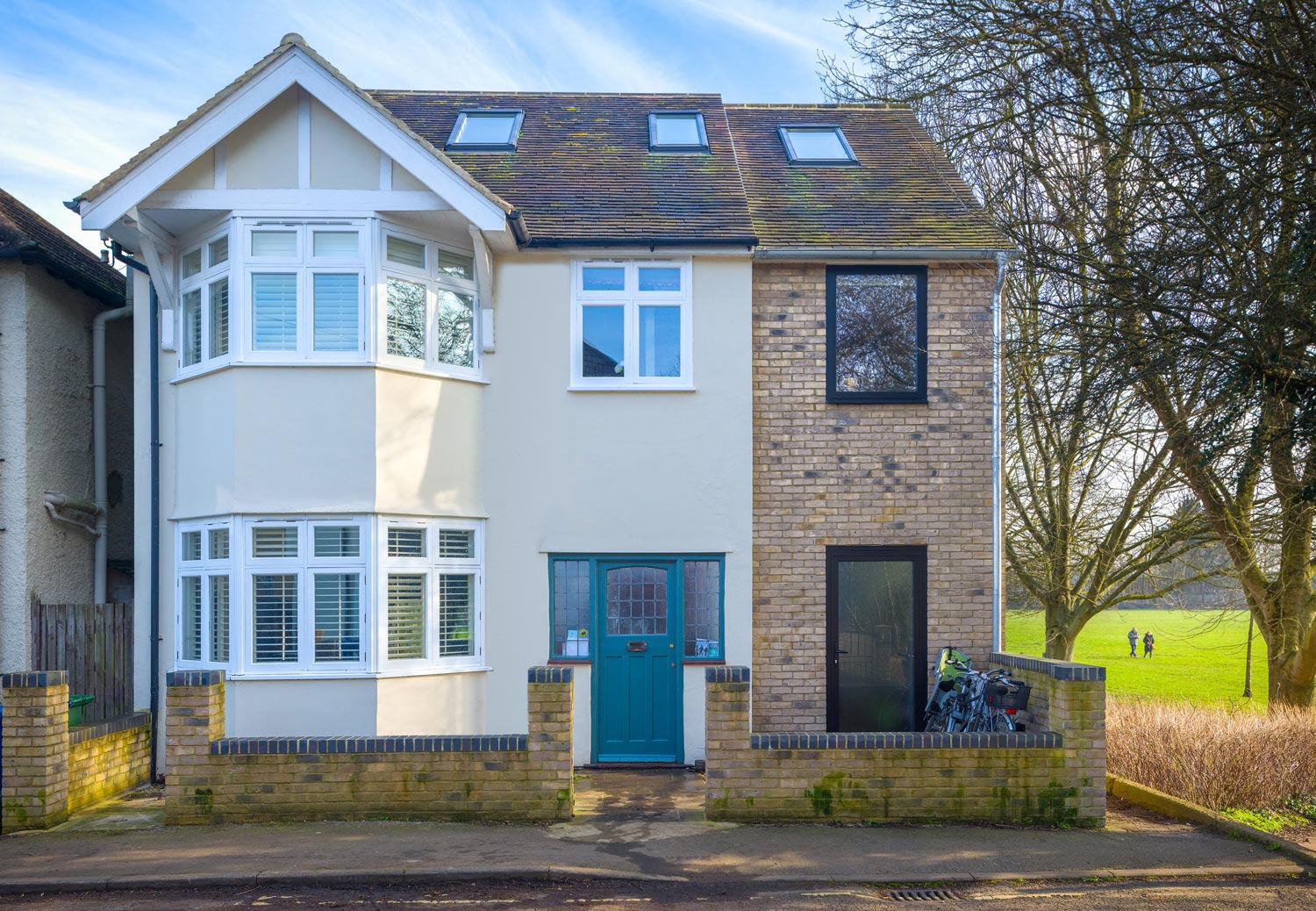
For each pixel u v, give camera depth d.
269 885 7.05
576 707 10.95
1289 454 10.56
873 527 11.26
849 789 8.52
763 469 11.29
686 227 11.20
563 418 11.16
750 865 7.37
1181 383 10.48
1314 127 8.26
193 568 10.59
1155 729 10.44
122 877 7.04
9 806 8.30
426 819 8.44
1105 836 8.27
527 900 6.78
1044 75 11.16
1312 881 7.30
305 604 10.02
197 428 10.57
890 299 11.53
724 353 11.26
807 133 14.57
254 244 10.26
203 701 8.47
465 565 10.89
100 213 9.88
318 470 10.07
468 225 10.55
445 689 10.52
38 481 11.70
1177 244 9.09
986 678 9.91
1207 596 16.67
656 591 11.17
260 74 9.90
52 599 11.86
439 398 10.70
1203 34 9.03
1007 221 11.83
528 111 14.32
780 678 11.13
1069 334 10.43
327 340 10.25
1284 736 10.16
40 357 11.82
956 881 7.17
